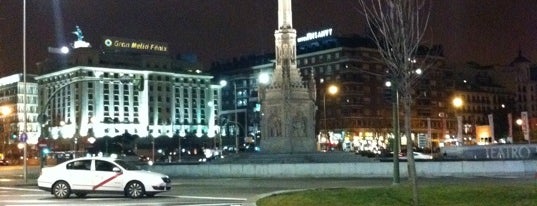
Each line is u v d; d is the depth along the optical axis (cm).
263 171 4900
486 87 19325
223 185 3850
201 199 2700
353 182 3850
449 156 7269
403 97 1833
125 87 19862
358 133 15862
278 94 5425
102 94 19375
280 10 5491
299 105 5428
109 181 2839
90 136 17562
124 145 14775
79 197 2922
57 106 19912
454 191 2062
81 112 19062
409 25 1909
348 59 16062
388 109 16462
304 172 4741
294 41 5497
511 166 4456
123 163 2947
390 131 15362
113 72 19775
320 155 5344
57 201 2673
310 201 1984
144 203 2506
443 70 17512
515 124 14388
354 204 1877
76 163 2906
